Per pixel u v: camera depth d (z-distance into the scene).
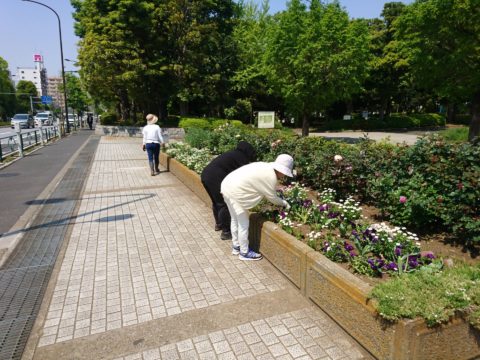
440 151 4.12
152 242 4.83
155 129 9.38
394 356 2.30
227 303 3.31
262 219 4.24
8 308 3.29
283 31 18.53
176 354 2.66
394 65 30.44
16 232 5.27
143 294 3.51
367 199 5.32
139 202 6.84
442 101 38.06
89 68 22.28
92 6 21.72
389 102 38.59
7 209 6.52
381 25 34.34
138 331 2.94
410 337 2.19
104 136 24.69
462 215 3.63
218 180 4.68
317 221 4.05
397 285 2.48
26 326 3.03
